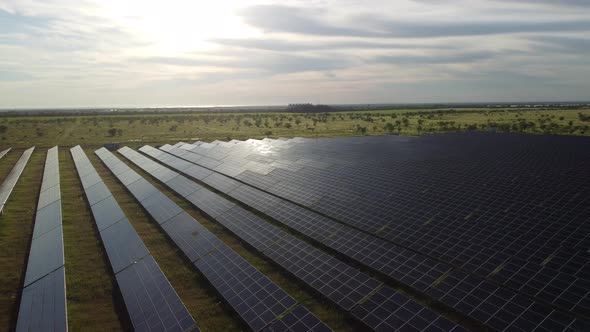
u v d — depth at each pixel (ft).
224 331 70.90
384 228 101.65
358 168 161.79
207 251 100.37
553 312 62.44
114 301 81.97
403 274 80.74
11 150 306.35
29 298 79.05
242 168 189.67
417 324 64.28
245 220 120.47
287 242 101.14
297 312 70.95
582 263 73.72
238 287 82.07
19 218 135.74
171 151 273.33
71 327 72.54
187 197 153.79
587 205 98.99
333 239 100.58
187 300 81.41
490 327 62.23
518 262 77.71
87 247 109.81
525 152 177.68
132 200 157.79
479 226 94.73
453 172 142.51
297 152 215.92
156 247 108.68
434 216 103.71
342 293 76.59
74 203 153.38
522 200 106.93
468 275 76.23
